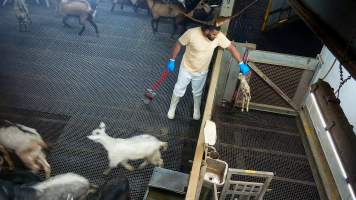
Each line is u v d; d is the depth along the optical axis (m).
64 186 4.27
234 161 5.18
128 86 6.45
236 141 5.54
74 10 7.64
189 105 6.14
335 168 4.66
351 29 2.47
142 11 9.40
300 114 5.99
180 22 7.95
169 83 6.64
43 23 8.33
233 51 4.98
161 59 7.39
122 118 5.66
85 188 4.37
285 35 8.61
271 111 6.22
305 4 3.39
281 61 5.57
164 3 7.89
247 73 5.12
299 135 5.82
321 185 4.86
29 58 6.97
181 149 5.18
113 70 6.86
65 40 7.74
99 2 9.52
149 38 8.16
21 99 5.84
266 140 5.63
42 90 6.11
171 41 8.14
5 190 3.83
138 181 4.66
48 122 5.42
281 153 5.42
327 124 3.67
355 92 4.55
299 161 5.32
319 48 8.27
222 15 5.31
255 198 3.82
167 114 5.82
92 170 4.73
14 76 6.40
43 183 4.25
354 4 2.44
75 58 7.13
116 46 7.72
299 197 4.79
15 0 7.44
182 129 5.55
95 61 7.09
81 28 8.30
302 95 5.92
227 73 5.81
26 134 4.98
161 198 4.11
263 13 7.96
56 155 4.89
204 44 4.75
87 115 5.65
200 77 5.18
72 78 6.51
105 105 5.91
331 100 3.74
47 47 7.40
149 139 5.16
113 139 5.16
